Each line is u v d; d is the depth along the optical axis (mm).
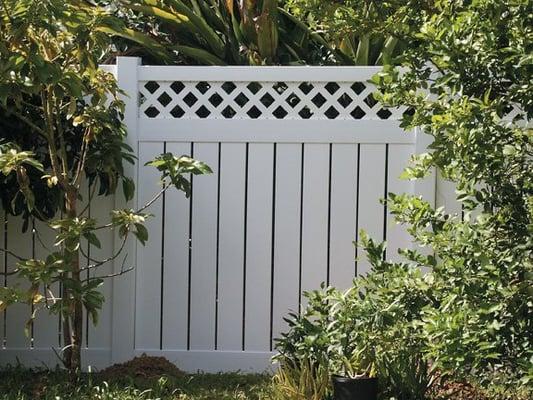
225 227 8695
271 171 8664
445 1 7027
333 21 7680
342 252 8633
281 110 8984
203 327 8719
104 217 8727
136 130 8703
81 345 8602
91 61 7727
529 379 6504
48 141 8039
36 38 7746
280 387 7609
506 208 6895
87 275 8750
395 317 7043
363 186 8617
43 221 8297
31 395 8031
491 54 6746
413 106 7039
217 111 8695
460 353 6570
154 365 8414
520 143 6867
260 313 8688
